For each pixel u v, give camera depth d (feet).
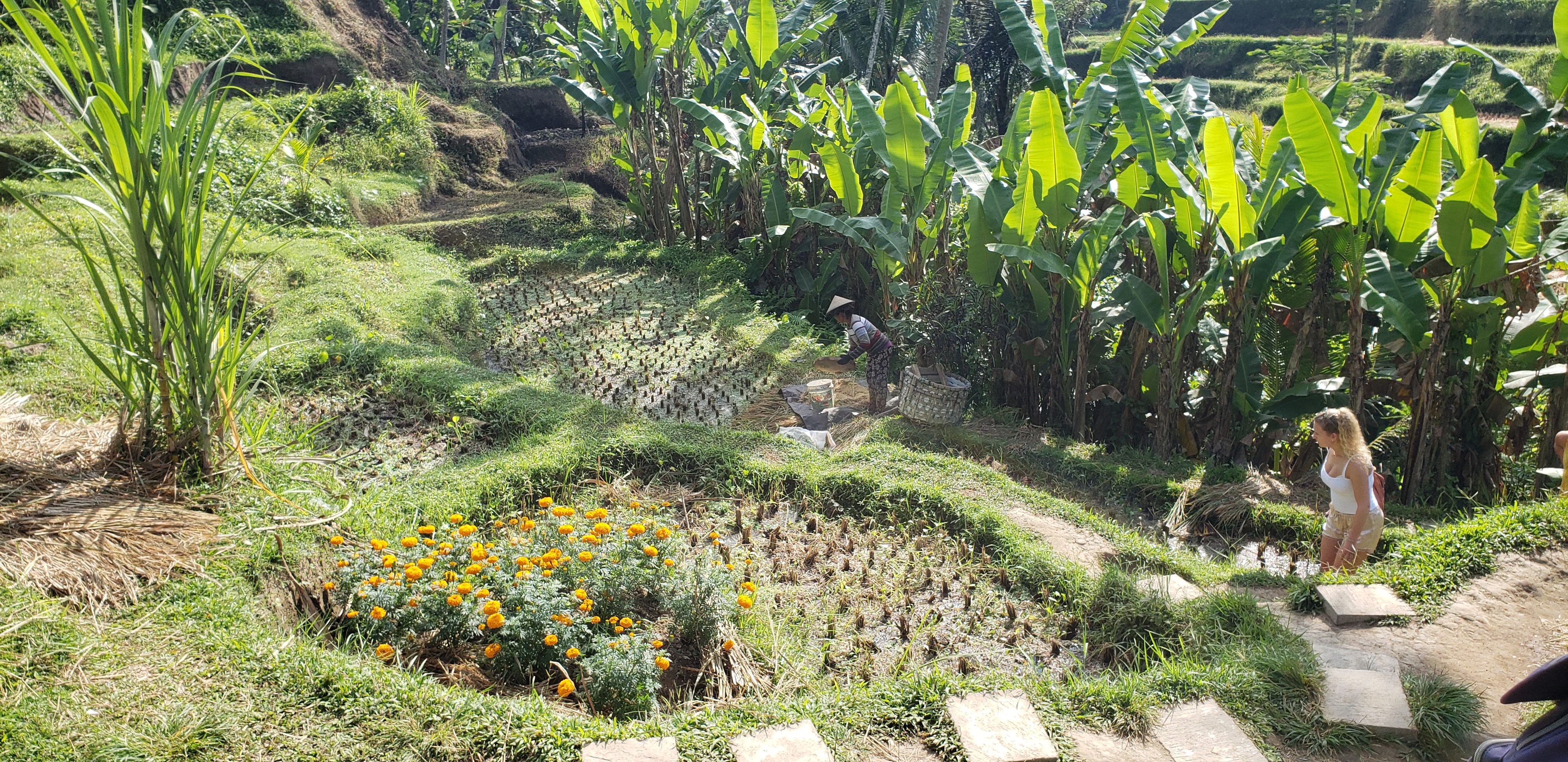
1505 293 22.53
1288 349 26.53
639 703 13.25
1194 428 26.53
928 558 18.98
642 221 51.85
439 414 24.68
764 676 14.79
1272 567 20.80
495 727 11.61
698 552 18.86
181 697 11.45
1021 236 26.12
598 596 15.21
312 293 32.76
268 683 11.91
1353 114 25.08
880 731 12.28
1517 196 21.79
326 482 18.33
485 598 14.29
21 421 16.43
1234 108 111.04
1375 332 26.20
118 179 14.65
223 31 58.08
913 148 30.86
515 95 75.77
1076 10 93.91
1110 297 27.25
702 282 43.09
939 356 28.99
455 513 18.56
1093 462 24.84
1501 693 13.42
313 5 65.67
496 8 96.32
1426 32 113.70
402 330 31.53
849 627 16.60
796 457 23.09
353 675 12.14
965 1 75.36
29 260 28.94
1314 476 24.82
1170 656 15.42
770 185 42.55
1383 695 12.87
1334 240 24.08
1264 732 12.53
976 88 73.87
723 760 11.48
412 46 73.92
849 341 29.09
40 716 10.68
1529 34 104.47
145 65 15.19
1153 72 31.53
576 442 22.65
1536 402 25.40
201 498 15.75
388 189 51.75
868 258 41.78
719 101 46.21
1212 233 24.13
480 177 62.95
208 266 15.74
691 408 28.89
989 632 16.70
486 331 35.60
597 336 35.78
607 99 47.50
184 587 13.48
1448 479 23.62
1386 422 25.76
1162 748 12.24
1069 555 18.81
